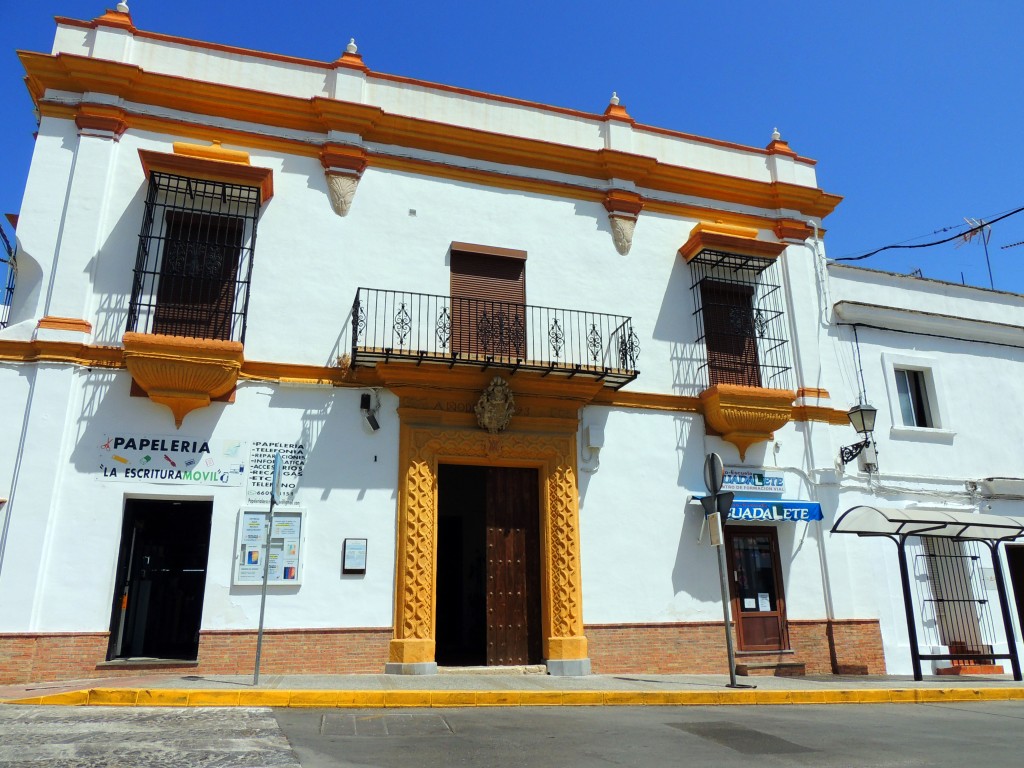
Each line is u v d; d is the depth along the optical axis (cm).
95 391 1029
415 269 1230
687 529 1255
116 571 995
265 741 610
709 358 1347
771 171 1504
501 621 1148
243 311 1107
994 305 1633
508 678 1036
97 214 1083
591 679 1059
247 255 1145
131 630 1051
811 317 1434
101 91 1135
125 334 1012
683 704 915
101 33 1159
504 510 1193
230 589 1019
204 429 1061
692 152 1463
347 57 1270
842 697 967
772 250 1373
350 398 1138
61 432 995
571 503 1195
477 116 1338
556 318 1270
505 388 1155
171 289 1094
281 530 1053
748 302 1416
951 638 1366
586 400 1239
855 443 1381
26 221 1061
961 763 593
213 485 1045
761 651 1234
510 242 1298
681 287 1378
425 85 1320
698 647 1207
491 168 1326
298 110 1226
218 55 1216
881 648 1298
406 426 1140
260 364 1100
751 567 1280
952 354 1559
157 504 1080
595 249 1346
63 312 1035
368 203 1234
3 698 780
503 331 1243
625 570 1202
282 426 1093
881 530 1195
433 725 712
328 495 1088
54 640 940
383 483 1117
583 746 632
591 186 1377
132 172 1126
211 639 997
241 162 1152
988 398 1561
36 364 1014
